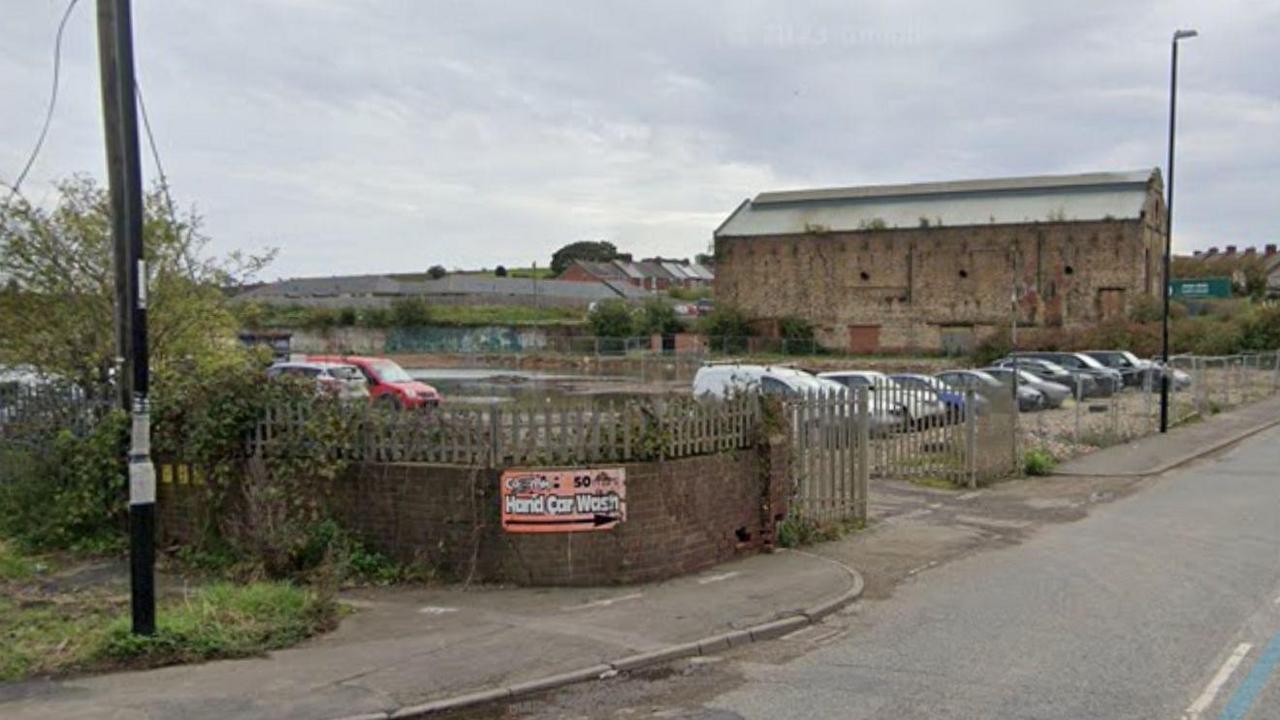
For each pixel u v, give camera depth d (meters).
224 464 11.13
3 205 13.78
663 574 10.47
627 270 136.25
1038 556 11.97
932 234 68.06
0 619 8.69
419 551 10.48
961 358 59.84
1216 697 6.68
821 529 13.14
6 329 13.89
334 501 10.82
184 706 6.68
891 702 6.81
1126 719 6.34
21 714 6.52
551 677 7.34
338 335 68.62
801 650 8.22
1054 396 32.91
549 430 10.30
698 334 73.00
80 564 11.32
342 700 6.84
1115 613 9.09
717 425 11.39
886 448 18.91
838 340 70.94
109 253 13.95
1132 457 22.08
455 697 6.91
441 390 39.03
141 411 7.86
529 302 88.56
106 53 11.52
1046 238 65.00
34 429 12.94
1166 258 27.64
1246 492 17.12
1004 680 7.21
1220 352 53.47
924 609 9.48
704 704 6.89
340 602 9.49
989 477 18.66
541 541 10.16
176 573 10.81
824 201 74.19
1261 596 9.59
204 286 15.07
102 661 7.57
